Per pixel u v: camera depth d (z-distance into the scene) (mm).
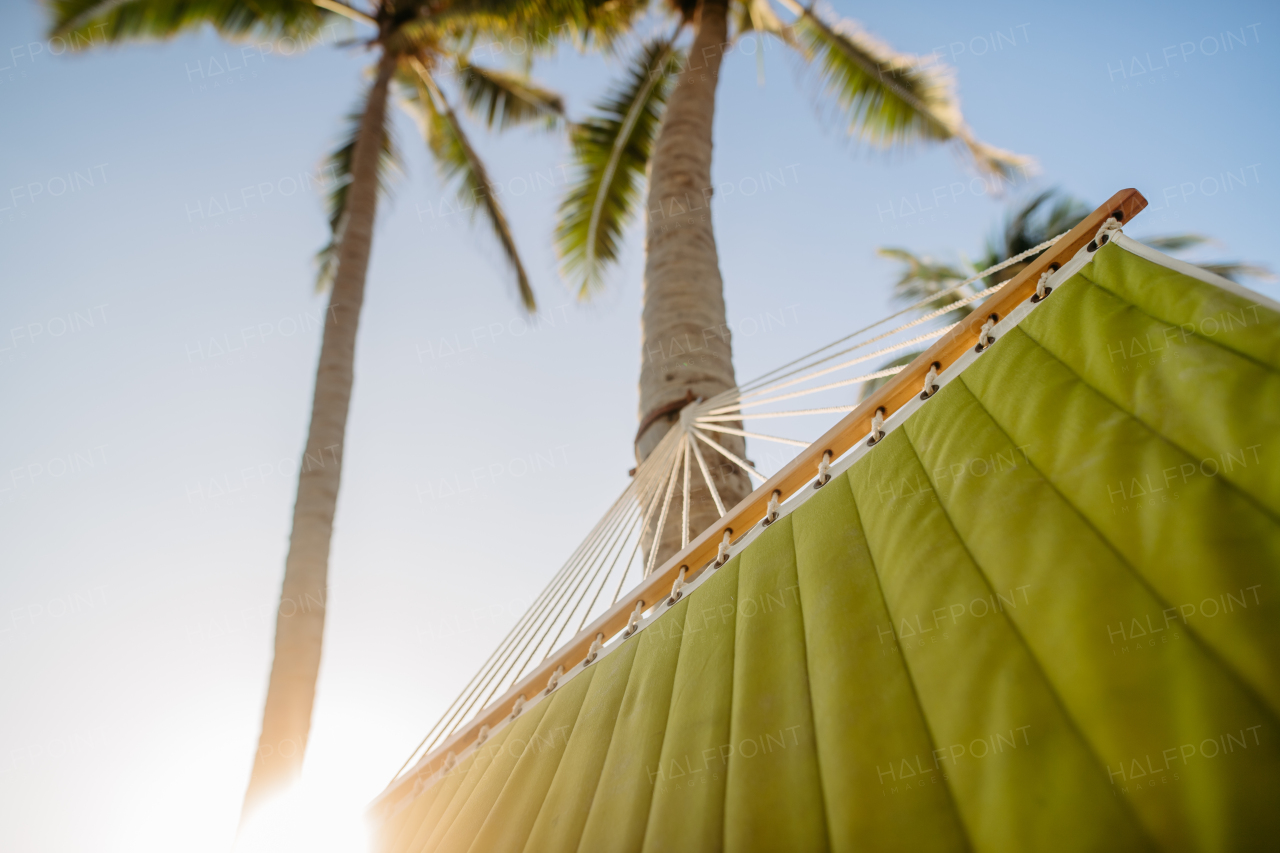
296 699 4887
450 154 11391
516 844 1672
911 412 2018
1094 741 1073
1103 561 1268
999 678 1236
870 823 1179
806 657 1551
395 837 2146
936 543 1549
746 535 2086
